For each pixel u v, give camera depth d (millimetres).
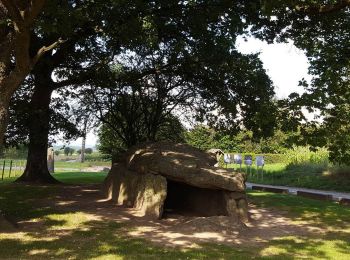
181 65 20531
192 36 17531
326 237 10570
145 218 12109
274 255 8562
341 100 11484
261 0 11664
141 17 13445
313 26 14422
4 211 12219
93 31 16016
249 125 19281
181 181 12500
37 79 18281
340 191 24484
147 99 23297
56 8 11133
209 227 10844
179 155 13375
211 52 18141
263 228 11617
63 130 19750
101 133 26281
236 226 11086
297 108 11312
